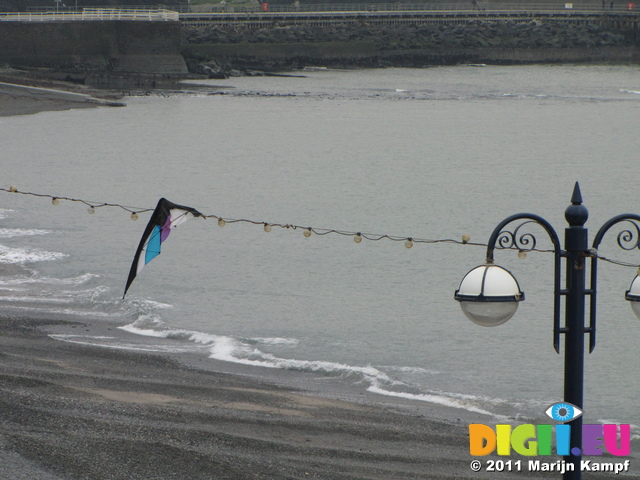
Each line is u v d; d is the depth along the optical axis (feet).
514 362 114.83
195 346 116.88
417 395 100.53
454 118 517.55
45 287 147.02
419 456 74.54
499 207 260.42
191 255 180.34
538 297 151.12
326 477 63.72
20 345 105.50
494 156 381.19
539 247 205.05
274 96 611.88
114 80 618.03
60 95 557.33
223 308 139.74
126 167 338.95
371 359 115.03
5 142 399.85
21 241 190.60
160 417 75.31
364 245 195.21
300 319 134.92
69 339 112.37
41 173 320.91
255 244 193.57
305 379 104.32
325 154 384.27
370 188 293.43
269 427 77.82
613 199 277.44
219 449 67.05
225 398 87.97
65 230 206.80
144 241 66.23
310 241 198.18
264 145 408.46
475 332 128.67
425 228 227.20
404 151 395.34
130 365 100.07
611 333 128.98
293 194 281.54
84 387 84.53
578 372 39.45
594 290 40.32
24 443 60.70
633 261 184.24
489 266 37.42
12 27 610.65
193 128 461.78
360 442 76.95
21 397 74.23
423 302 147.23
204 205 261.44
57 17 621.31
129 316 130.31
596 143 422.00
